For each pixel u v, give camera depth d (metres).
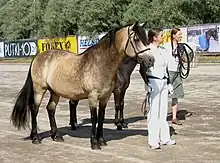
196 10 41.25
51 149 8.23
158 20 41.12
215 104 13.30
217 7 42.00
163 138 8.23
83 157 7.52
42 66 8.74
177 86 10.03
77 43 39.09
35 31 55.09
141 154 7.57
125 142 8.55
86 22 44.56
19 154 7.91
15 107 8.87
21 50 44.00
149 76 7.94
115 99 9.84
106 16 45.00
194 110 12.28
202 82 19.56
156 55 7.88
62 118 11.84
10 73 29.81
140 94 16.52
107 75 7.78
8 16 57.41
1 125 10.94
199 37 30.84
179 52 9.91
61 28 46.59
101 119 8.16
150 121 7.96
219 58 29.75
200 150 7.79
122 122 10.07
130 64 9.66
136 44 7.40
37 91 8.85
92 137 8.07
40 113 12.73
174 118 10.25
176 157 7.33
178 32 9.73
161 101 8.05
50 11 46.38
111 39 7.69
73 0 45.62
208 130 9.53
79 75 8.02
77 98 8.30
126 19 42.66
